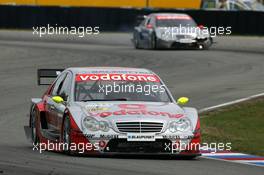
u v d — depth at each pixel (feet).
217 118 151.02
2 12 434.30
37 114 117.29
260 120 148.77
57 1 500.74
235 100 172.96
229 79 217.15
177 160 103.24
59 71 126.62
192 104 169.89
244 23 407.03
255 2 500.33
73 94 109.19
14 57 284.41
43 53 301.22
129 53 301.02
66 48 330.95
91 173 87.40
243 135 134.21
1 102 176.65
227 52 305.53
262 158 107.86
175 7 513.45
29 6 432.25
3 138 126.11
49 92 119.34
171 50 316.81
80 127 101.71
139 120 101.86
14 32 427.33
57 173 87.15
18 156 102.17
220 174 90.38
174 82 211.82
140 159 102.32
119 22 437.58
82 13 431.43
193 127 103.55
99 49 326.85
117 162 97.66
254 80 213.66
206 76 225.15
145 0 511.81
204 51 309.63
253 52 307.78
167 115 103.81
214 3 504.43
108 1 508.12
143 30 330.34
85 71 114.11
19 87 203.41
